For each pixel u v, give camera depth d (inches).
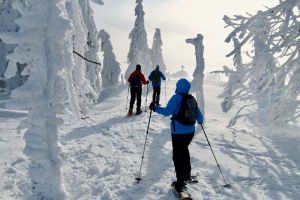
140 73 530.3
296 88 365.1
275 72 367.9
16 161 254.1
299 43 355.6
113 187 215.0
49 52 190.1
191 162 270.5
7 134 354.6
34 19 187.9
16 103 186.9
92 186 215.3
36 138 191.5
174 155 213.2
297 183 226.4
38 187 207.2
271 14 361.1
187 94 215.8
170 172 246.4
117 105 869.8
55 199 191.6
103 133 383.9
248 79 390.0
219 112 762.2
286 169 255.6
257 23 362.0
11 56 186.7
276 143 343.6
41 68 189.9
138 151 303.6
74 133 381.1
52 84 189.9
